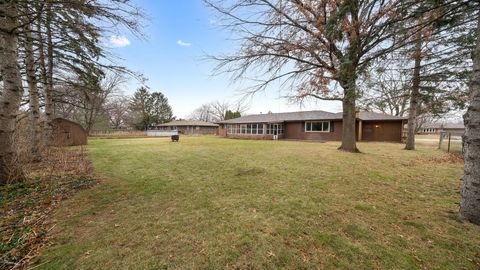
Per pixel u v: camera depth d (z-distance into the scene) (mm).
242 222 3002
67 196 4086
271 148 12539
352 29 5250
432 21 3846
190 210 3430
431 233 2684
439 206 3566
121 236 2629
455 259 2182
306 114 25203
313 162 7566
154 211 3395
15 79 4539
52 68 8281
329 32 5195
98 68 5812
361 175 5680
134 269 2039
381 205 3621
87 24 4609
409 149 12141
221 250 2344
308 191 4367
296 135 24156
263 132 25609
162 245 2438
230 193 4254
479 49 2875
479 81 2871
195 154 9945
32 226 2855
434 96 11094
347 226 2879
